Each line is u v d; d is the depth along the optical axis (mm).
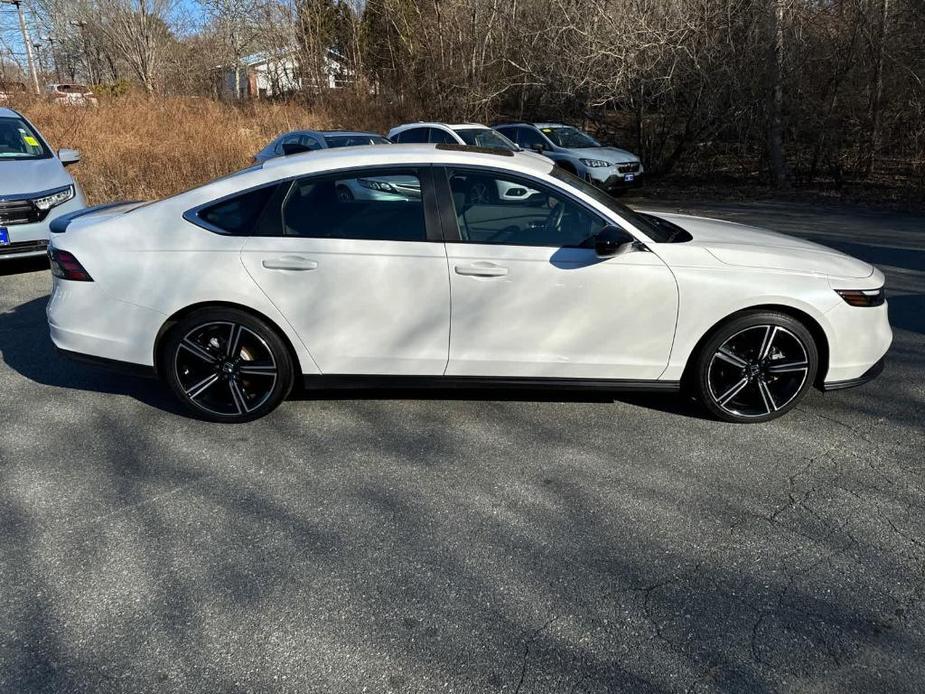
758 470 3523
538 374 3889
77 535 2992
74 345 3924
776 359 3910
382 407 4223
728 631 2461
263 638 2428
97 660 2334
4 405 4262
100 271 3816
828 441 3816
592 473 3492
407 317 3781
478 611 2557
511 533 3014
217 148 12320
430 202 3752
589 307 3752
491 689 2217
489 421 4043
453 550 2900
